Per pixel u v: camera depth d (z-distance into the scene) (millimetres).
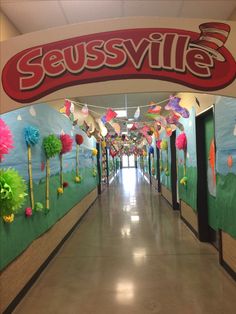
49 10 2838
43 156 3418
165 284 2816
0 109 1958
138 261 3490
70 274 3152
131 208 7414
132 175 21250
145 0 2760
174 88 1921
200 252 3760
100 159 10797
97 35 1950
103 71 1936
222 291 2637
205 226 4246
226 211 2949
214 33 1951
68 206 4762
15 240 2496
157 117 4664
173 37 1943
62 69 1946
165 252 3797
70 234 4887
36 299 2592
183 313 2279
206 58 1939
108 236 4723
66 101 3848
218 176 3189
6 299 2291
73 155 5371
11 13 2855
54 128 4020
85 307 2424
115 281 2928
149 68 1930
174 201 7051
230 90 1932
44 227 3350
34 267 2977
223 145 2982
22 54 1969
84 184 6723
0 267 2195
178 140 5312
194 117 4395
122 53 1936
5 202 1928
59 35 1963
